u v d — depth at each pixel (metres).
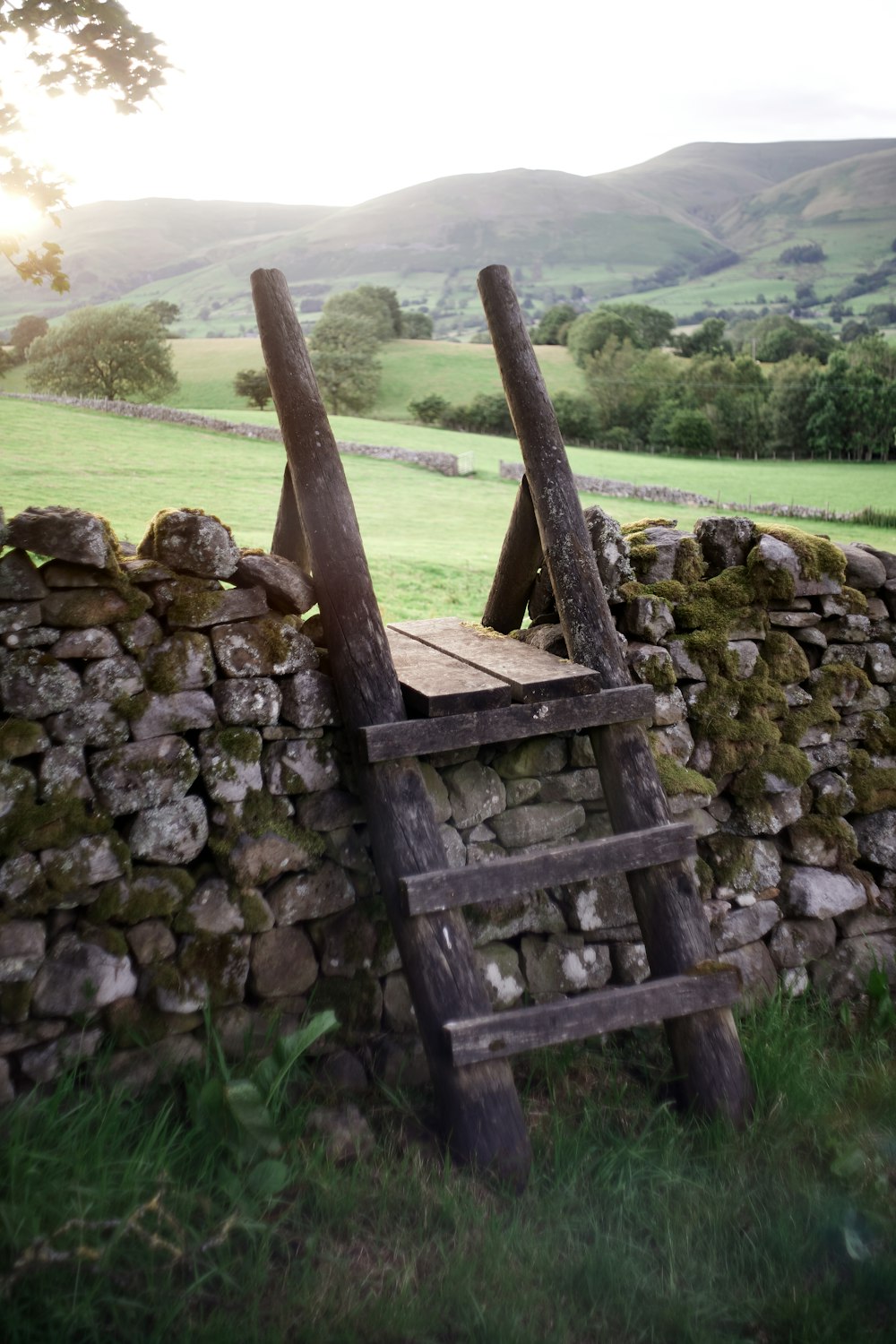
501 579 4.63
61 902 3.21
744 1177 3.21
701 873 4.21
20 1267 2.51
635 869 3.54
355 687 3.52
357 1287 2.69
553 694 3.63
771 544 4.43
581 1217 3.01
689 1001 3.37
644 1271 2.86
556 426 4.14
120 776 3.33
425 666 4.02
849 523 35.03
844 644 4.66
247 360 95.00
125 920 3.31
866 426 66.81
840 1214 3.06
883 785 4.60
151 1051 3.29
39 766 3.25
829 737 4.56
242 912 3.45
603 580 4.27
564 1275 2.80
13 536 3.19
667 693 4.25
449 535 23.23
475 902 3.49
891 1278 2.81
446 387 86.75
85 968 3.21
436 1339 2.58
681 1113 3.54
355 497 29.95
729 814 4.35
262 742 3.61
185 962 3.36
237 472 30.72
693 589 4.41
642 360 86.25
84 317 78.12
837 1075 3.75
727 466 57.03
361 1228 2.88
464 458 39.62
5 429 34.72
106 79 5.11
